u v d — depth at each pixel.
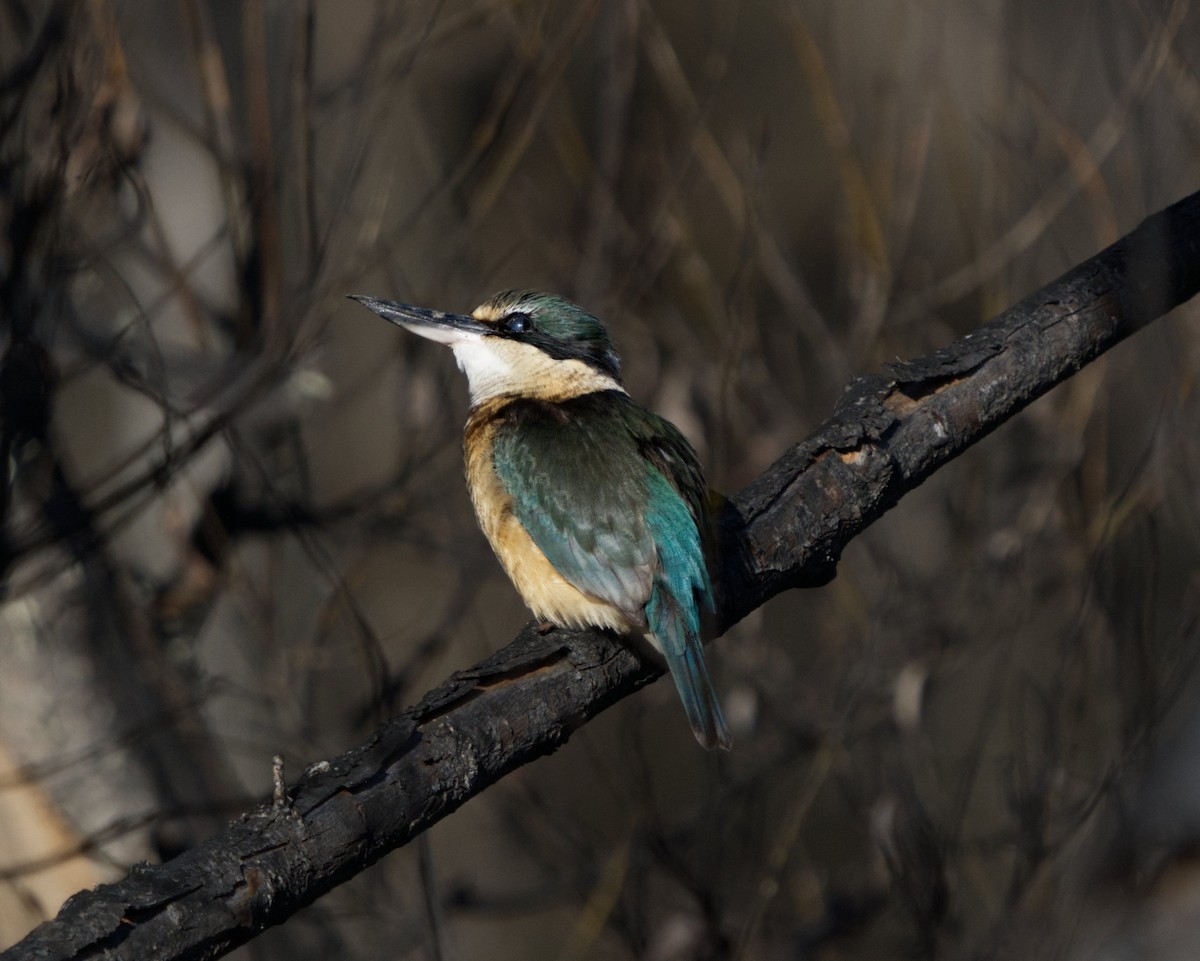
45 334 9.28
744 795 12.26
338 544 13.05
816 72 12.02
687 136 12.37
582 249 12.43
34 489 9.91
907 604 11.94
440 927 10.75
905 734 11.38
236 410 10.13
